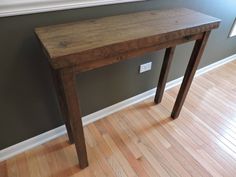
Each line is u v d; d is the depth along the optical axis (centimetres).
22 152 125
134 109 166
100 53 72
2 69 90
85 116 145
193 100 180
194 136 143
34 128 122
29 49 92
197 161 125
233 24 199
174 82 195
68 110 83
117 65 133
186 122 155
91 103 141
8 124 109
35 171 115
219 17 176
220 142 139
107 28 87
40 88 108
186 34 94
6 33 82
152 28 89
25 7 80
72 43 71
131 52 84
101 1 99
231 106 175
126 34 81
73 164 120
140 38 79
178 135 143
